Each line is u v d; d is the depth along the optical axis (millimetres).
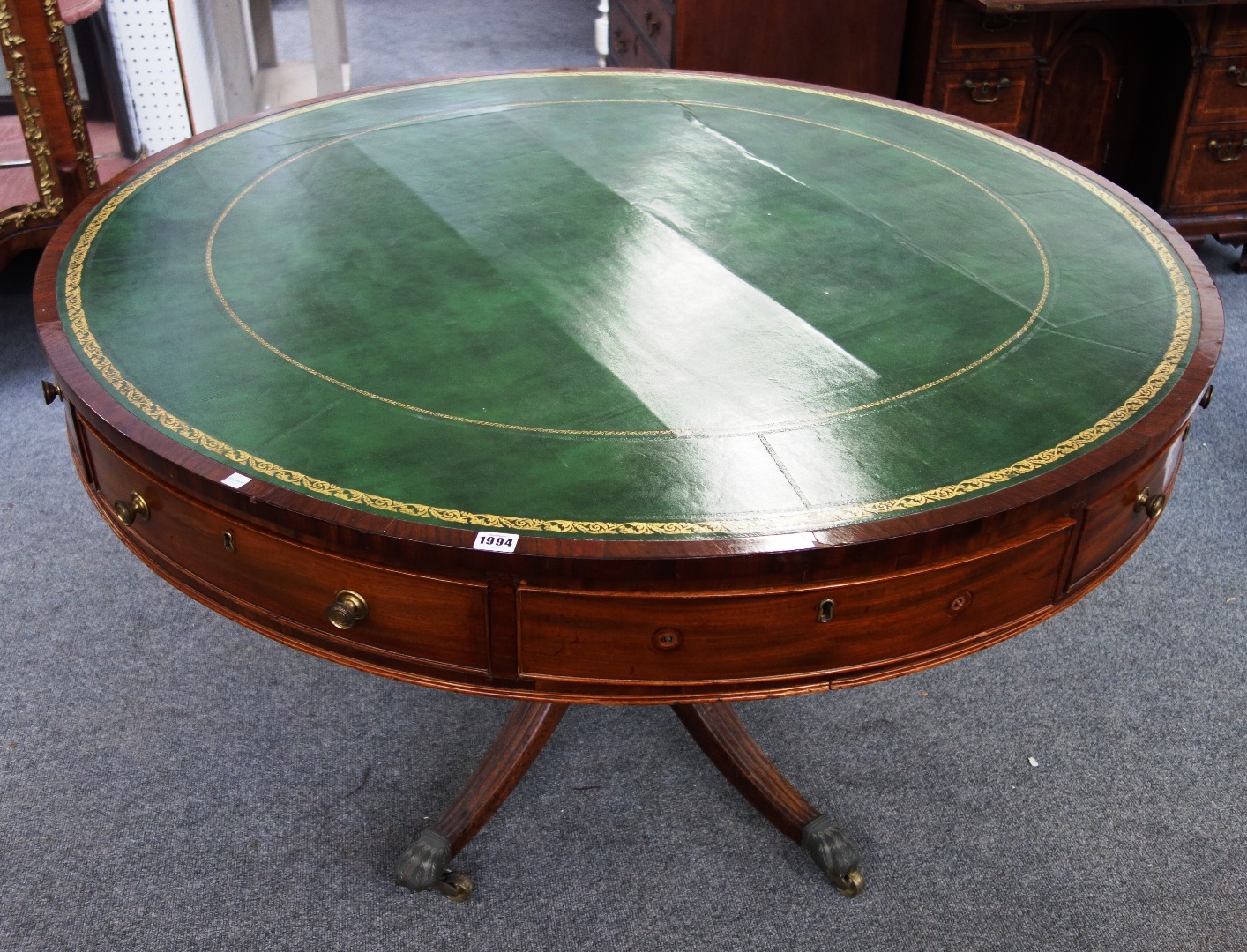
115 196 2023
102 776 2082
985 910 1882
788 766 2145
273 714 2230
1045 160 2244
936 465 1338
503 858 1958
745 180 2143
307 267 1799
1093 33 3582
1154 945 1828
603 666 1309
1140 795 2090
